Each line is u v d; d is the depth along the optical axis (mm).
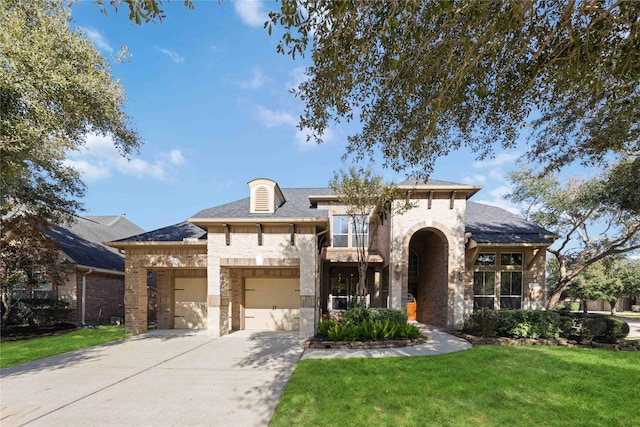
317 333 13570
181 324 16250
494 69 6324
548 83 6262
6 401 6477
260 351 10680
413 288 20203
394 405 5977
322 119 6793
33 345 11984
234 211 16078
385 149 7770
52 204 15781
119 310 21500
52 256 15977
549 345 11828
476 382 7258
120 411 5961
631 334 15547
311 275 13289
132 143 12688
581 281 29797
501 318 12648
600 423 5352
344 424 5250
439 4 4078
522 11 4383
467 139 7828
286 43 4504
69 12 9328
